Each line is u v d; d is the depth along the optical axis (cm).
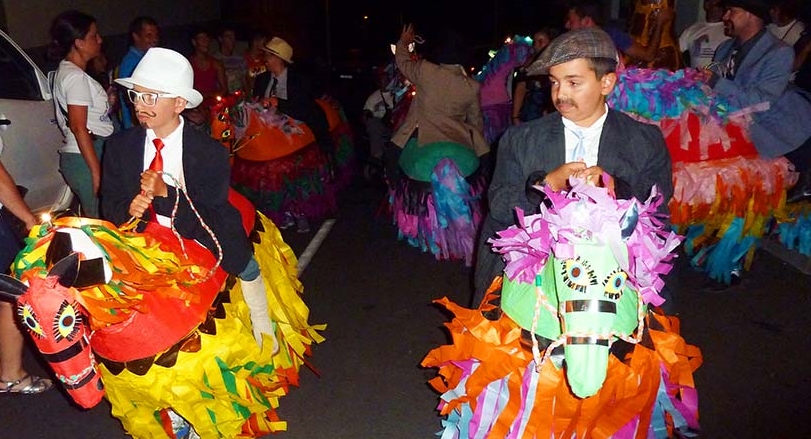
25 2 992
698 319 508
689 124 505
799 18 716
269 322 350
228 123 545
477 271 327
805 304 529
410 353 479
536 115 787
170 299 288
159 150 299
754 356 460
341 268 630
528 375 275
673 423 299
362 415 411
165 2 1433
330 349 485
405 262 640
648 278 243
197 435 344
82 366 254
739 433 384
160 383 291
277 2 1742
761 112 513
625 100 497
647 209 244
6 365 432
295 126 709
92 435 400
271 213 711
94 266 251
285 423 366
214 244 315
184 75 305
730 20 523
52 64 664
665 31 590
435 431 397
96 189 505
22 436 399
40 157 592
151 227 297
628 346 272
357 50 1628
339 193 871
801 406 407
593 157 287
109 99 626
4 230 388
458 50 638
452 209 625
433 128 641
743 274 577
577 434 276
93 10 1167
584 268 229
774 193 522
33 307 242
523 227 263
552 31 762
